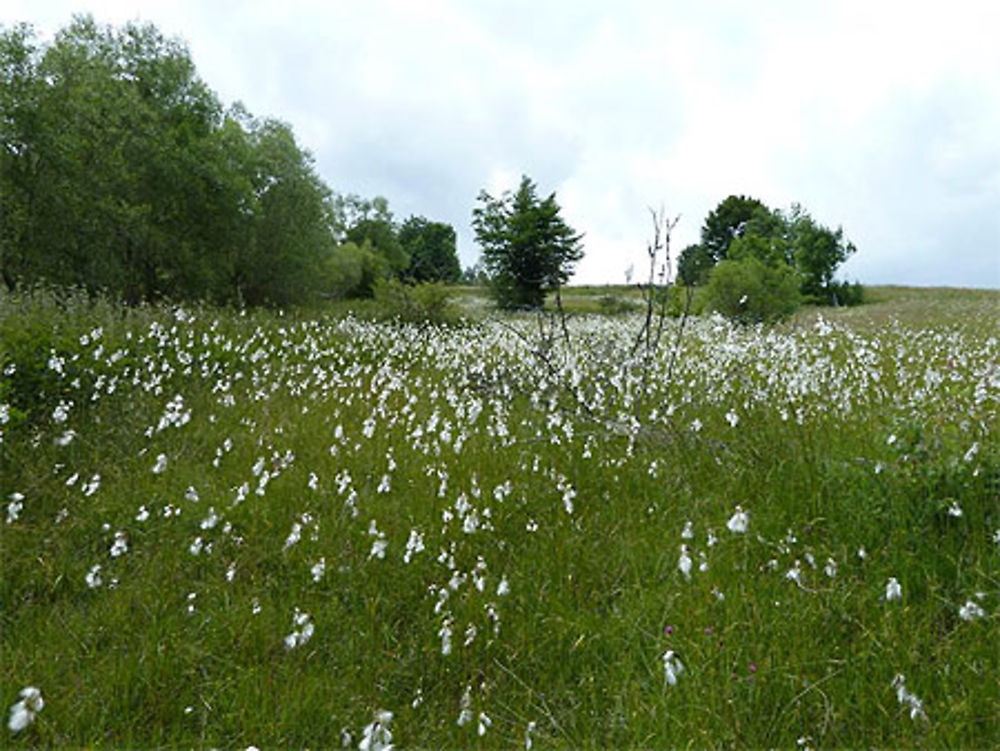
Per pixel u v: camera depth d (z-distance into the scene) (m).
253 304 29.66
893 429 4.30
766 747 2.47
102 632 3.44
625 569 3.94
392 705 2.99
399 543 4.43
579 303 38.97
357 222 70.19
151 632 3.41
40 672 3.05
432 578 4.01
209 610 3.64
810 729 2.55
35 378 6.72
